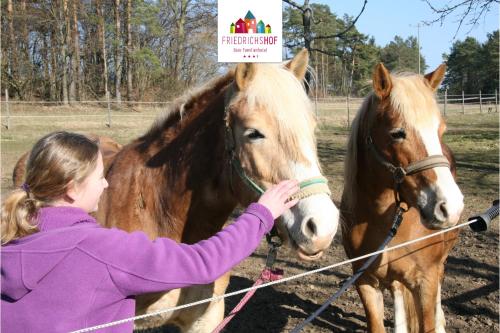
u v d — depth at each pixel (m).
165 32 27.56
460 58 53.59
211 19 20.02
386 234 3.03
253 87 1.95
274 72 1.99
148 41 29.27
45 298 1.35
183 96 2.52
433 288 3.01
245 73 1.96
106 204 2.48
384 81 2.80
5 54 27.28
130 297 1.53
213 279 1.54
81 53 30.58
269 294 4.49
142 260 1.45
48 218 1.46
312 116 1.99
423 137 2.67
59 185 1.47
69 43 27.97
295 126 1.88
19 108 22.42
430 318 3.01
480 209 7.06
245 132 1.92
